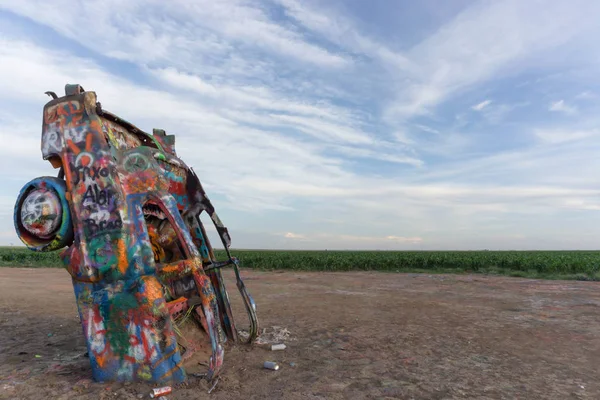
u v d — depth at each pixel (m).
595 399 4.20
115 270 4.38
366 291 13.93
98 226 4.41
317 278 19.59
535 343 6.60
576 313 9.53
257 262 29.05
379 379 4.74
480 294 13.20
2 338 6.76
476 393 4.33
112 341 4.42
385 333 7.23
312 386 4.45
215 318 4.56
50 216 4.41
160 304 4.33
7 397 4.01
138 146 5.30
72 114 4.60
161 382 4.27
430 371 5.07
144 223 4.54
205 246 6.30
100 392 4.10
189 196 6.33
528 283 17.14
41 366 5.14
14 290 12.87
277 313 9.28
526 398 4.21
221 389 4.28
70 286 14.47
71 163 4.52
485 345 6.44
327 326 7.82
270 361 5.39
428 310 9.87
